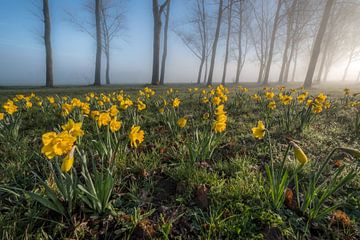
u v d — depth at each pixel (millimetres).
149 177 2328
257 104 6340
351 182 2199
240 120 4656
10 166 2393
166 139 3340
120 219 1696
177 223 1717
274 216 1670
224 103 6117
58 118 4637
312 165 2535
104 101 4965
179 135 3371
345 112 5336
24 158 2506
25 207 1771
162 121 4406
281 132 3734
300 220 1711
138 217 1688
